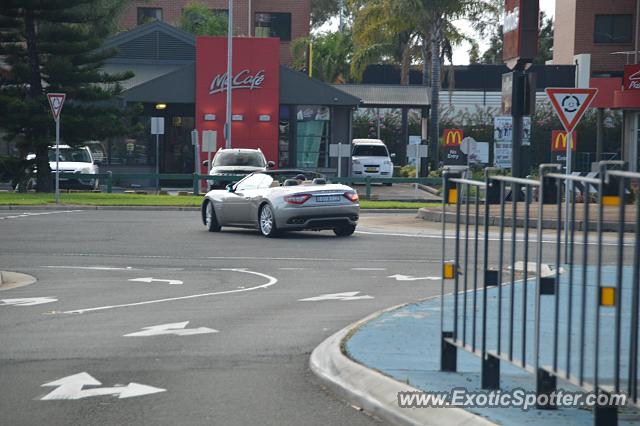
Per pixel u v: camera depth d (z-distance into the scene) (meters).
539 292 9.41
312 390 11.23
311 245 29.62
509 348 9.96
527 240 9.77
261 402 10.66
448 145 60.22
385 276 22.53
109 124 53.81
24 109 51.16
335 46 101.50
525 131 46.91
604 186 7.97
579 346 8.65
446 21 77.88
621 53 78.50
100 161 66.44
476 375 11.27
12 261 25.72
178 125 66.88
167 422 9.84
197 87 65.88
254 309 17.45
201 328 15.39
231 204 33.09
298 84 66.88
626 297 7.99
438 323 14.71
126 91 65.25
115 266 24.67
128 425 9.72
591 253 9.05
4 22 52.34
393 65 102.31
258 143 66.69
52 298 18.98
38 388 11.30
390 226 36.06
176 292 19.88
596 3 80.75
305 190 31.30
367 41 81.00
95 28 55.09
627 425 9.31
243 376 11.95
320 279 22.00
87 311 17.28
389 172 70.06
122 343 14.13
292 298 18.92
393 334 13.80
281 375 12.02
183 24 95.81
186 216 41.19
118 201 47.72
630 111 60.88
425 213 38.41
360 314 16.81
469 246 11.19
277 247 29.06
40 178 54.19
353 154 71.69
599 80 61.50
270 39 66.56
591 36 81.12
